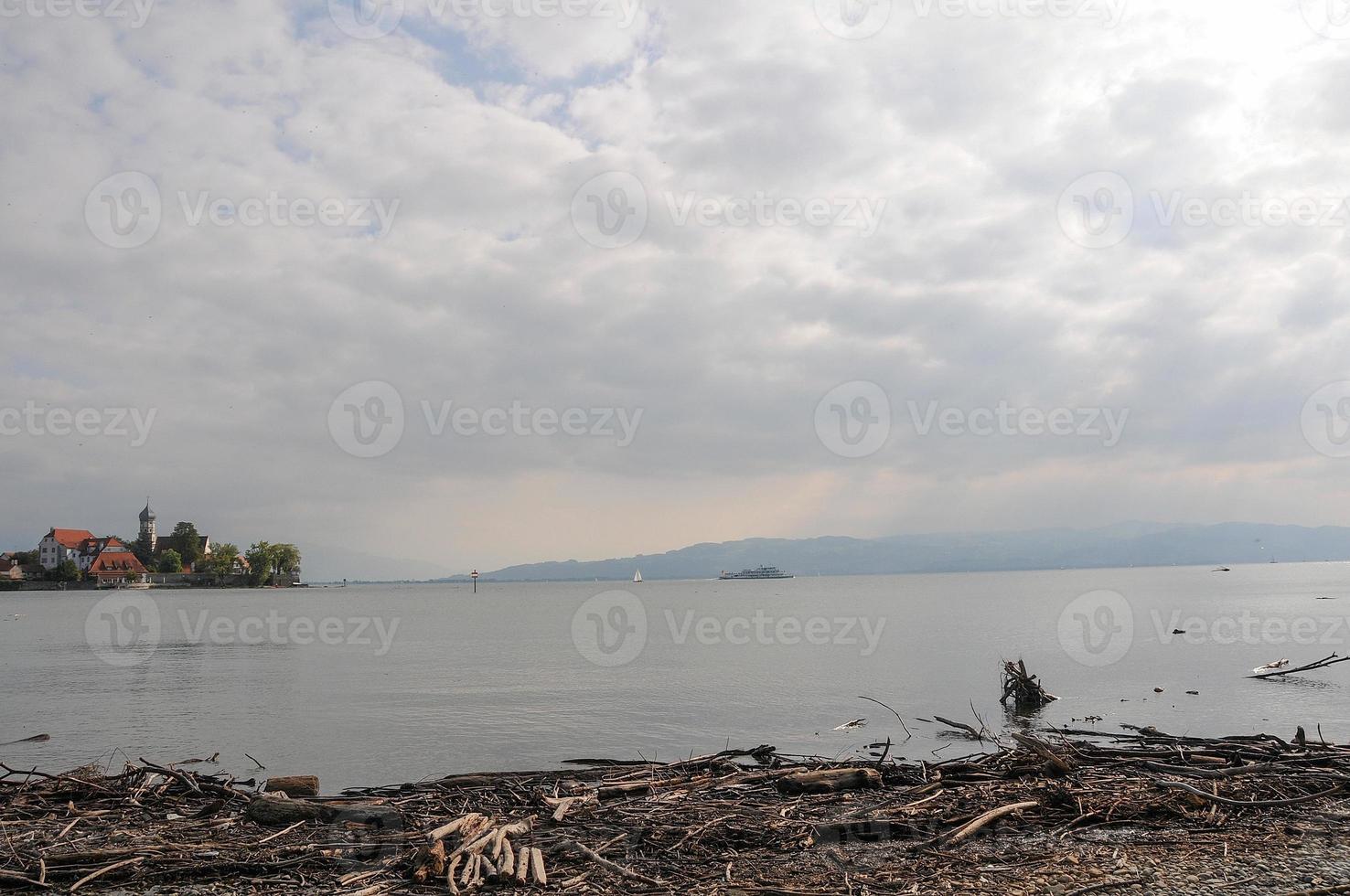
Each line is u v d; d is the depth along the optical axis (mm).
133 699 28672
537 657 43844
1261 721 21875
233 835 10070
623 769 14305
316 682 33469
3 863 9008
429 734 21766
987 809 10562
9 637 61375
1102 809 10406
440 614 100750
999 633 55219
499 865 8375
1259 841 9258
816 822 10078
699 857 9094
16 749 20094
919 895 7852
